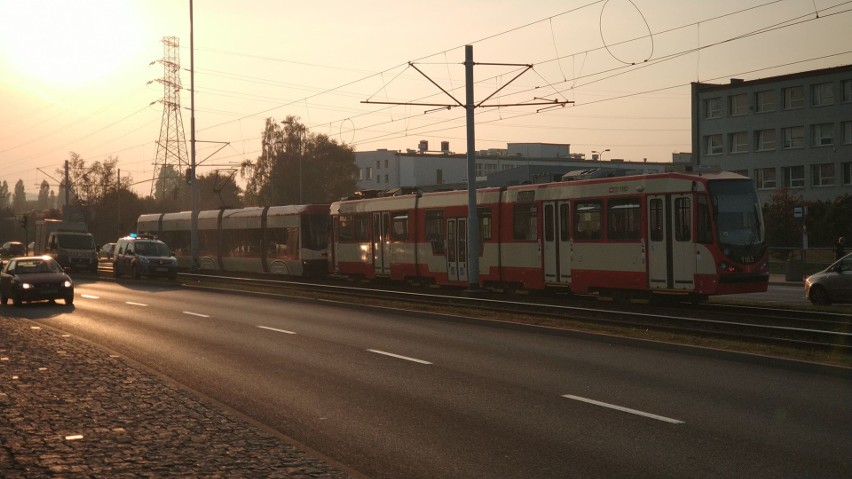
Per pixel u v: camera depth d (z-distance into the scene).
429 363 14.16
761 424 9.32
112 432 8.70
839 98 67.88
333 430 9.27
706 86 76.25
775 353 14.61
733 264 22.89
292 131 99.94
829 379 12.30
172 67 77.81
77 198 96.75
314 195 98.50
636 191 24.56
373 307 24.98
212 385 12.24
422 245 33.47
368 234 36.84
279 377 12.89
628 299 25.45
